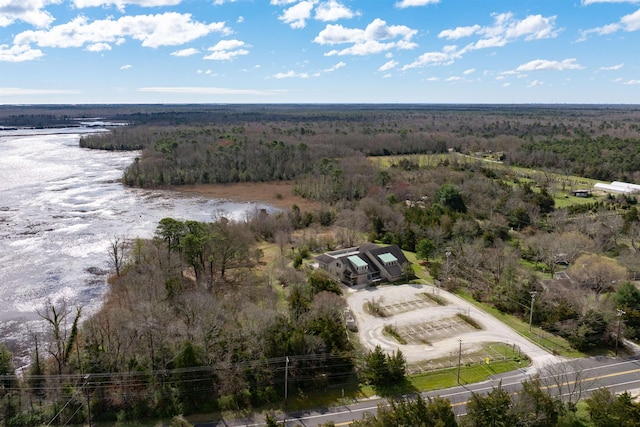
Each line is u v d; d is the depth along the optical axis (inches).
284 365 2281.0
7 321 2989.7
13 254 4126.5
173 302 2773.1
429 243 4037.9
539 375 2192.4
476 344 2731.3
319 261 3821.4
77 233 4719.5
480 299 3324.3
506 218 4943.4
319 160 7249.0
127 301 2869.1
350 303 3228.3
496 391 1898.4
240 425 2049.7
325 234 4709.6
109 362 2234.3
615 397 2021.4
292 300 2795.3
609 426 1894.7
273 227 4712.1
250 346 2330.2
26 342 2743.6
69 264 3934.5
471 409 1845.5
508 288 3206.2
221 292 3282.5
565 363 2453.2
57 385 2162.9
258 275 3651.6
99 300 3289.9
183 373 2171.5
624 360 2583.7
